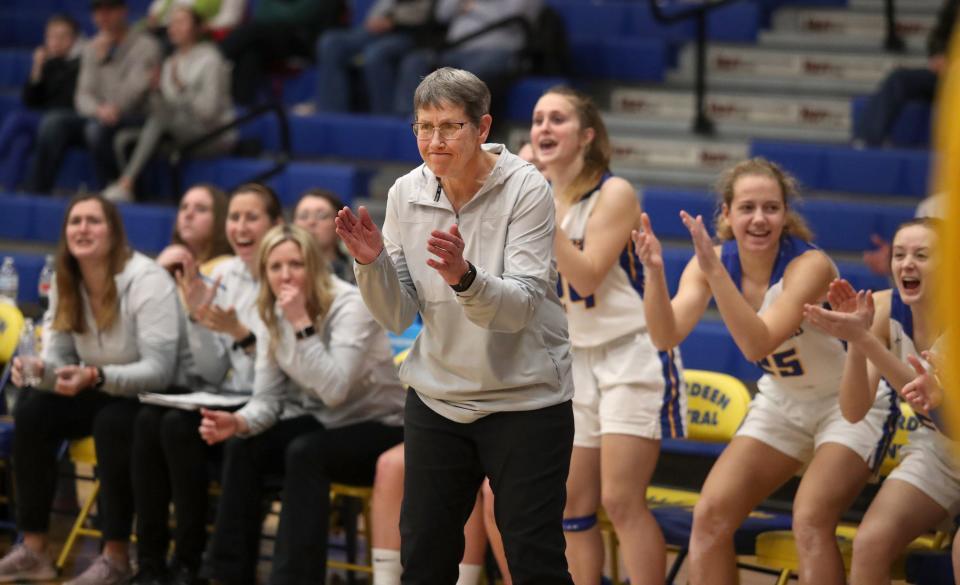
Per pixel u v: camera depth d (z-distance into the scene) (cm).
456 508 920
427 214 890
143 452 1302
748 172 1094
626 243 1147
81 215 1357
